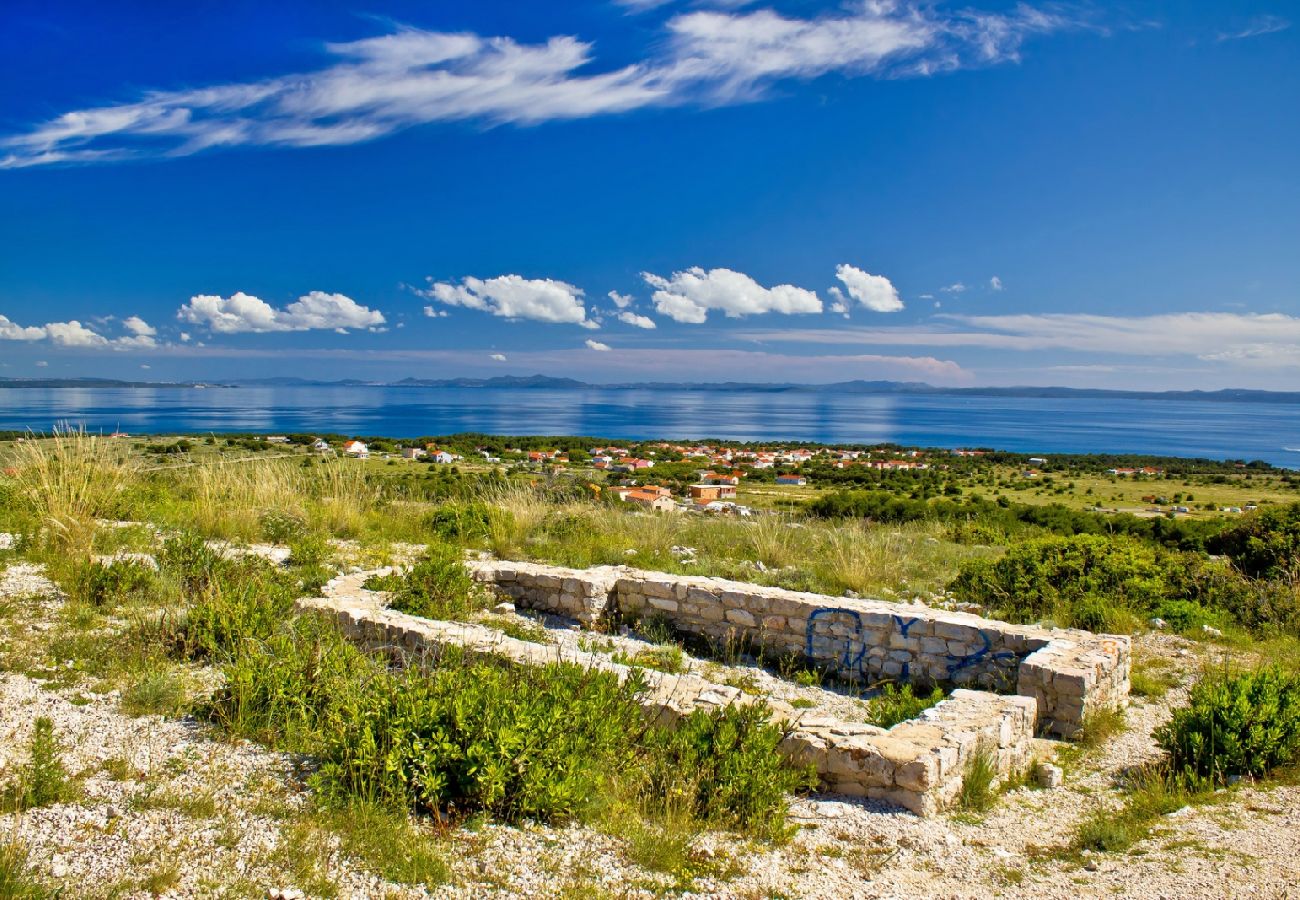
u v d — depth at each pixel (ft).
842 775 17.30
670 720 18.92
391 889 12.46
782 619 28.86
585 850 14.10
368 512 47.85
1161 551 40.60
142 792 14.76
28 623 23.68
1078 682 21.70
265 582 28.50
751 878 13.58
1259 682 20.38
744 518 55.67
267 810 14.44
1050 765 19.44
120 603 26.58
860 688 27.09
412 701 16.47
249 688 18.51
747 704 19.02
